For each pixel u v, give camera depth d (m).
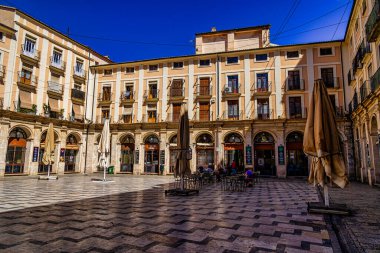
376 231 5.62
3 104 22.88
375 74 14.27
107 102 31.09
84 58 31.67
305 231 5.64
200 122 26.95
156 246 4.66
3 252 4.30
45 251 4.36
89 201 9.48
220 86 27.62
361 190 13.74
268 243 4.87
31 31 25.70
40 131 25.52
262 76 26.66
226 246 4.70
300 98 25.19
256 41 28.72
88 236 5.19
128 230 5.64
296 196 11.18
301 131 24.48
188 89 28.59
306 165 24.31
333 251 4.48
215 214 7.31
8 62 23.53
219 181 18.42
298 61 25.70
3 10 23.73
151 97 30.00
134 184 16.84
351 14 20.59
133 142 29.83
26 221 6.35
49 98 27.20
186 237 5.19
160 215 7.14
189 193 11.25
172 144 28.16
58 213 7.30
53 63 27.78
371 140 16.78
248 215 7.21
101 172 30.27
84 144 30.34
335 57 24.78
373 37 14.32
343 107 23.78
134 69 31.11
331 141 7.08
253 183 16.52
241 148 26.11
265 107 26.11
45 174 25.92
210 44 30.09
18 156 23.95
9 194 11.27
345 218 6.82
